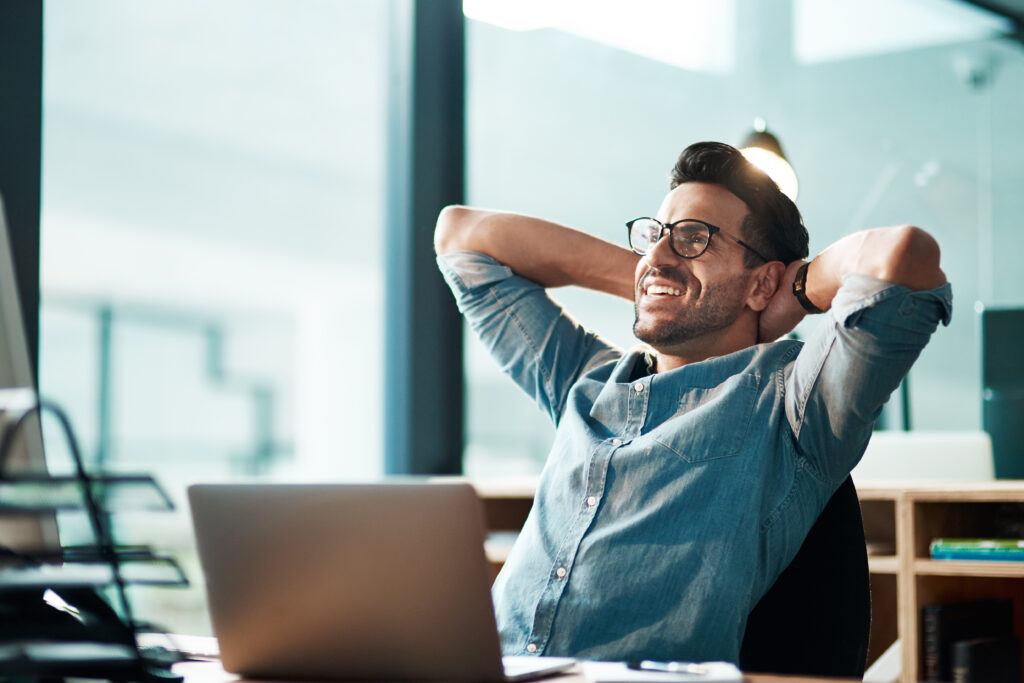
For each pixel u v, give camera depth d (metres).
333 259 7.62
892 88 4.46
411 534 0.96
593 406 1.52
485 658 0.95
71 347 7.87
